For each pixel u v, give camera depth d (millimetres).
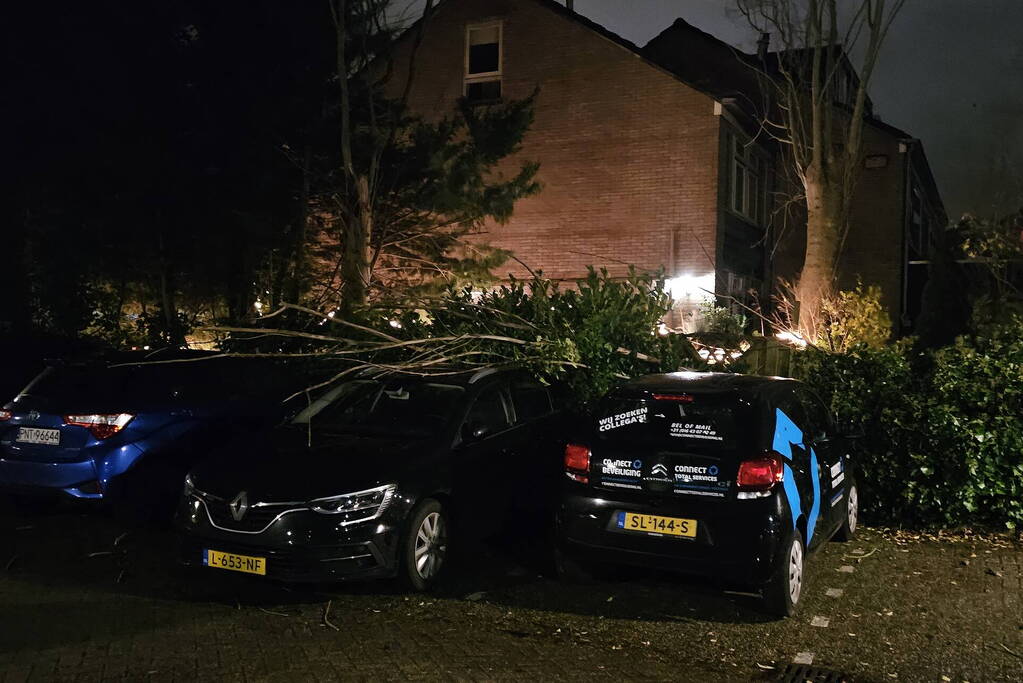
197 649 4941
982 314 16688
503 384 7281
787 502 5383
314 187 13891
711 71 21469
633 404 5840
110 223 13102
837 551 7105
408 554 5820
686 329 15500
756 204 19375
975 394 7656
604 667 4785
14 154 13750
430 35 18641
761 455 5375
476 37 18438
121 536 7266
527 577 6418
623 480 5613
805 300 12984
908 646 5113
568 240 17375
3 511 8094
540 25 17719
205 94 13602
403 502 5793
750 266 18891
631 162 16906
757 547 5230
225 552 5672
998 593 6051
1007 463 7504
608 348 8062
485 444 6707
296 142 13555
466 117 14391
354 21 13133
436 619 5508
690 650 5055
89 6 13109
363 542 5602
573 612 5691
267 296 14539
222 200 13445
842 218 13078
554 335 7773
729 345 10117
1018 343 7785
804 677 4691
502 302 8156
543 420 7555
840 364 8297
